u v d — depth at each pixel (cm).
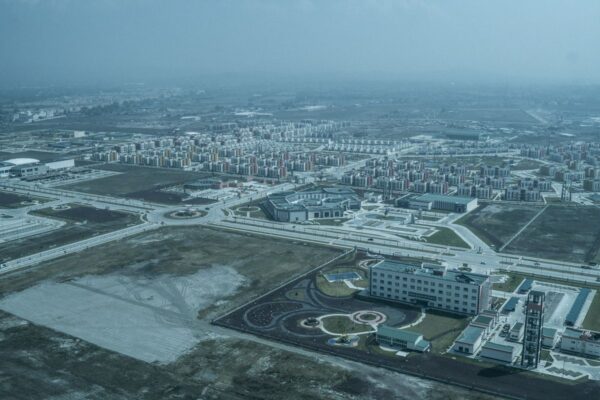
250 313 19250
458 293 19250
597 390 14450
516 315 19100
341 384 14762
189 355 16338
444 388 14575
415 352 16475
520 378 15050
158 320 18712
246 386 14700
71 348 16775
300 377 15112
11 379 15062
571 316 18625
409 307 19762
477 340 16662
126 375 15262
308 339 17300
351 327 18112
